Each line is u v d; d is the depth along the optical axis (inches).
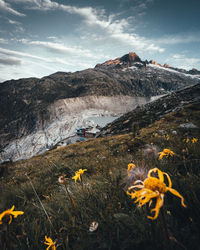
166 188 22.0
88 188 89.0
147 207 46.0
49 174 221.0
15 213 36.4
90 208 66.5
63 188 114.5
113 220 52.0
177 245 39.0
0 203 111.6
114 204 62.3
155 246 41.0
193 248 38.0
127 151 232.4
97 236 48.3
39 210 82.9
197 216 45.9
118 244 45.4
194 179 60.8
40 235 61.8
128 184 59.1
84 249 47.4
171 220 46.8
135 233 44.8
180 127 292.7
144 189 21.9
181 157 91.8
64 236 55.6
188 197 50.0
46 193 133.1
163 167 79.5
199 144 107.5
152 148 99.2
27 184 146.6
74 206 66.9
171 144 145.9
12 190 139.5
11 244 52.9
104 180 92.1
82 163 224.8
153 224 42.9
